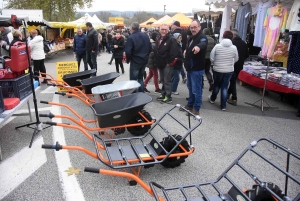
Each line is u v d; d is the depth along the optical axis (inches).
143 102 153.7
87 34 359.9
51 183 126.6
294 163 150.6
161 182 129.3
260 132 195.0
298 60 214.4
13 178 130.3
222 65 230.5
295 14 208.1
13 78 165.5
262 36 264.8
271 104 268.7
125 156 126.3
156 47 251.9
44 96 279.6
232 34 232.7
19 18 153.3
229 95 273.1
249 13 314.0
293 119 225.3
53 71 449.1
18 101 161.8
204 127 202.2
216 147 168.6
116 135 180.1
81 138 176.4
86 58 371.9
